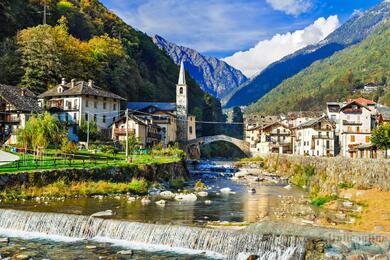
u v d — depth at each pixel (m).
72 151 75.81
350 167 66.19
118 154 92.44
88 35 189.38
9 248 33.25
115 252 32.78
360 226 39.97
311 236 32.12
